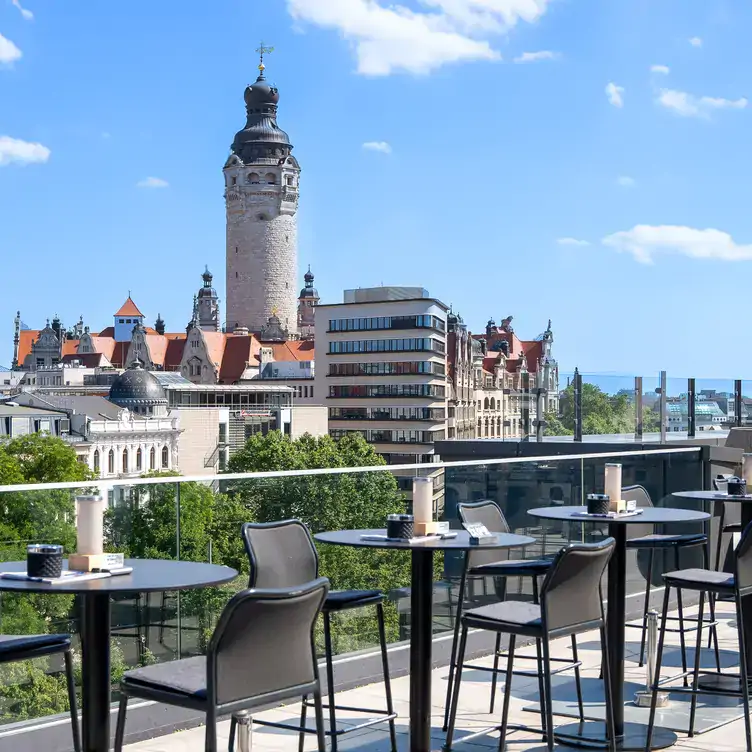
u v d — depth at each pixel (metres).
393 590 8.05
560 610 5.49
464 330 159.25
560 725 6.86
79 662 6.26
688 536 8.18
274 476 7.30
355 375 149.62
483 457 18.83
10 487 5.93
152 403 136.50
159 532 6.67
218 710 4.05
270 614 4.16
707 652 8.99
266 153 195.25
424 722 5.81
